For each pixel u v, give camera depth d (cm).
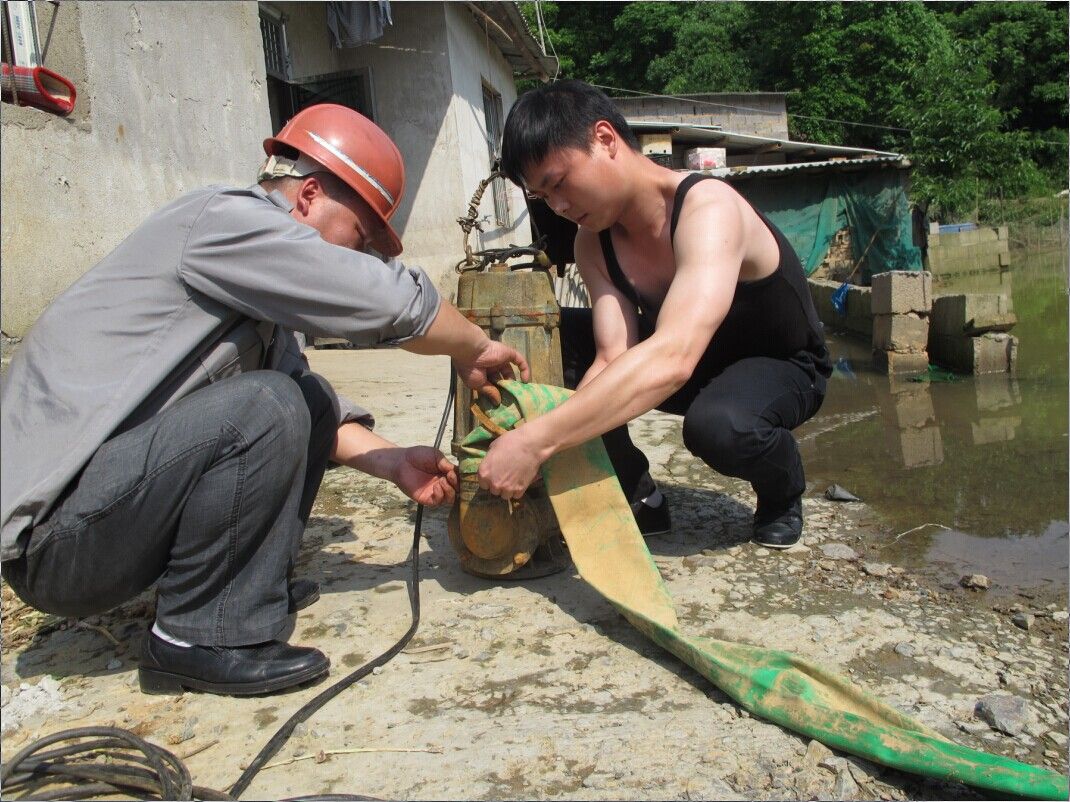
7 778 157
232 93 524
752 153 1888
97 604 191
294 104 970
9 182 327
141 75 424
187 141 468
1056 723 184
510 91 1409
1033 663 212
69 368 180
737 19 2877
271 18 927
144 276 183
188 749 174
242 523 186
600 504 229
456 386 257
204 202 185
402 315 190
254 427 182
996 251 2094
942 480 397
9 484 175
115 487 176
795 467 272
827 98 2550
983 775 153
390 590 253
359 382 629
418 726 181
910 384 693
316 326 188
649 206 241
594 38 2914
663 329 215
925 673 205
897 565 284
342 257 184
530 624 227
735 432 246
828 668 192
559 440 211
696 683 197
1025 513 342
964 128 1756
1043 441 470
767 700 181
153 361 183
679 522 314
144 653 198
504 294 246
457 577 261
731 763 167
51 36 357
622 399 208
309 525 316
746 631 224
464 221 266
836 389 693
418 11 968
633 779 162
